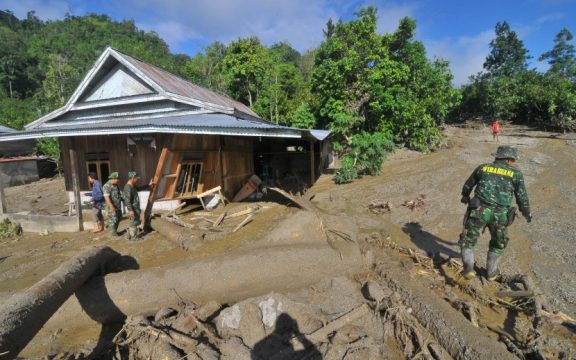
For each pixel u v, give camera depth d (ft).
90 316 11.89
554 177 37.65
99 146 32.55
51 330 11.84
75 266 12.16
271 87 90.43
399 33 72.90
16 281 17.30
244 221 23.35
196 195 32.35
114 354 10.19
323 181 49.14
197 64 123.34
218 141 35.50
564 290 12.90
